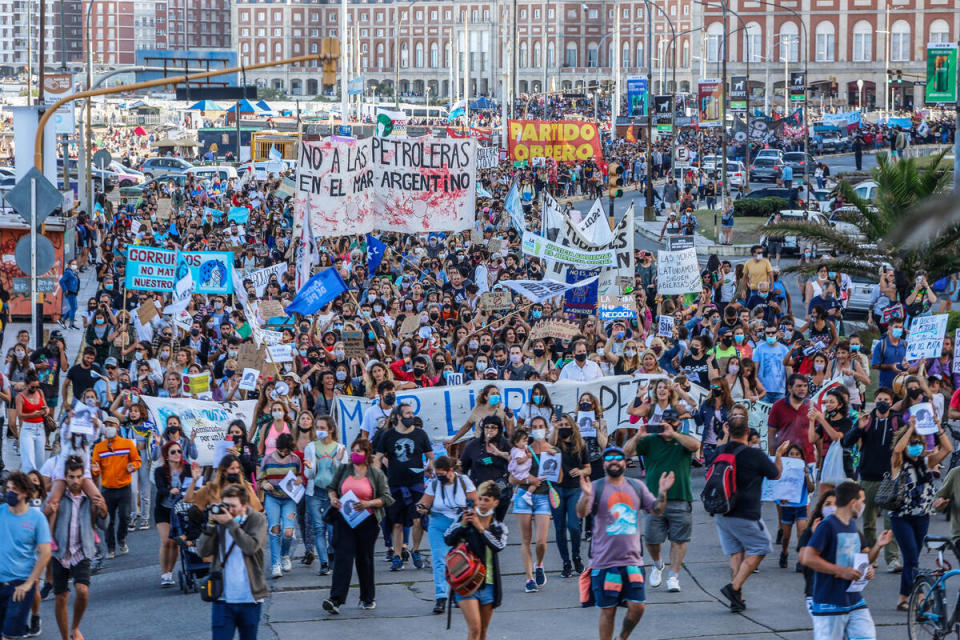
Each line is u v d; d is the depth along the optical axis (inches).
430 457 741.3
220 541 534.0
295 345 1121.4
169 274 1259.2
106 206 2780.5
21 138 1704.0
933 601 574.9
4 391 942.4
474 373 976.3
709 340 1013.8
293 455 742.5
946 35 6752.0
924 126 4992.6
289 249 1830.7
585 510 574.9
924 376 916.0
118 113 6998.0
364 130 4623.5
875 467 707.4
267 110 5807.1
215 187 3287.4
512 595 708.7
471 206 1531.7
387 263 1657.2
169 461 729.6
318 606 689.0
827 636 528.7
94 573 780.0
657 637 622.8
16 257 1082.1
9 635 577.6
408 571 768.3
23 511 581.0
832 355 1020.5
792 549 793.6
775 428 774.5
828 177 3627.0
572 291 1264.8
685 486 695.1
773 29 6943.9
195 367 978.7
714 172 3595.0
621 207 3457.2
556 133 2839.6
